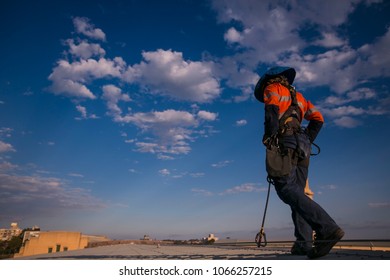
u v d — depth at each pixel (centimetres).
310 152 286
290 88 297
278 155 268
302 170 284
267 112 275
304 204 251
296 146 273
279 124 279
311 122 323
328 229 240
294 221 326
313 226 250
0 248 5966
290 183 264
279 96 286
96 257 421
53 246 3722
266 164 267
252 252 436
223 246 771
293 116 286
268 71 309
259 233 319
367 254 298
